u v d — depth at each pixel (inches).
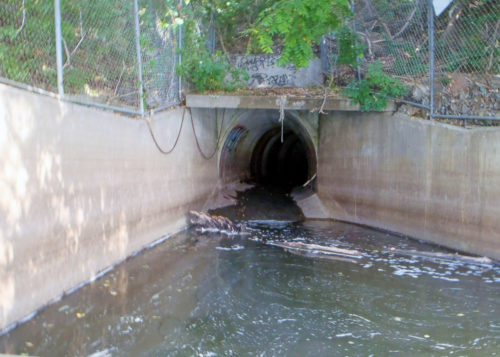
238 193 620.7
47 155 253.0
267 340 236.1
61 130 266.7
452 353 222.5
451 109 386.9
